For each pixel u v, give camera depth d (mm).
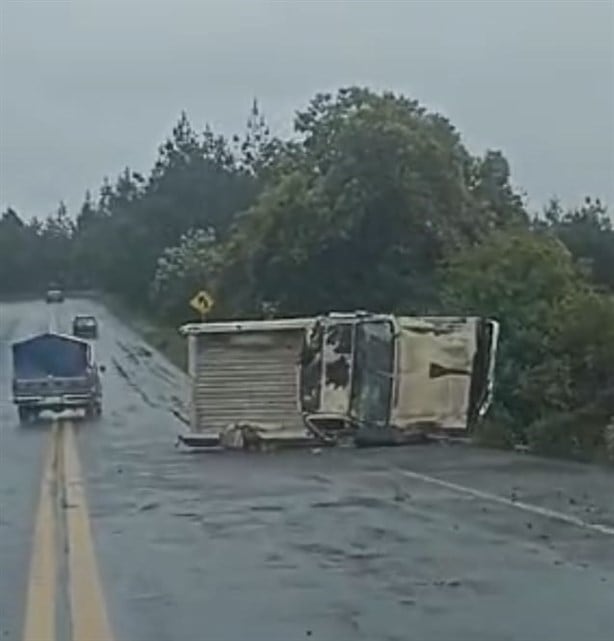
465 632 12891
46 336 58938
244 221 76250
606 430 35156
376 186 61500
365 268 62062
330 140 64750
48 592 16016
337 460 36750
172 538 20781
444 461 35031
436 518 22203
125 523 22922
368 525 21562
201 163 167625
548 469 31453
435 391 41875
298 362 42750
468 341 41625
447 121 67188
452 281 48562
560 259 46094
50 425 54625
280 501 25953
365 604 14484
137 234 160625
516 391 40344
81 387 58406
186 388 73438
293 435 42719
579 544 18547
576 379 37312
